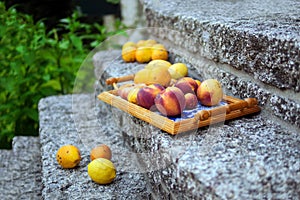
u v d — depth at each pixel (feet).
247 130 2.54
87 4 6.95
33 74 5.36
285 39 2.48
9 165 3.99
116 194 2.78
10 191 3.55
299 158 2.16
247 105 2.74
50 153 3.35
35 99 5.30
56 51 5.54
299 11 3.39
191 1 4.50
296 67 2.43
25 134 5.29
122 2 6.96
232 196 1.91
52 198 2.75
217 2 4.26
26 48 5.19
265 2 3.96
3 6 5.60
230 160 2.16
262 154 2.22
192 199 2.09
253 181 1.98
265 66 2.69
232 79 3.06
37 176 3.79
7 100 5.33
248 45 2.83
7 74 5.48
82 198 2.73
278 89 2.62
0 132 5.40
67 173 3.04
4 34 5.33
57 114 4.24
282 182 1.98
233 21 3.20
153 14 4.63
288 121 2.53
